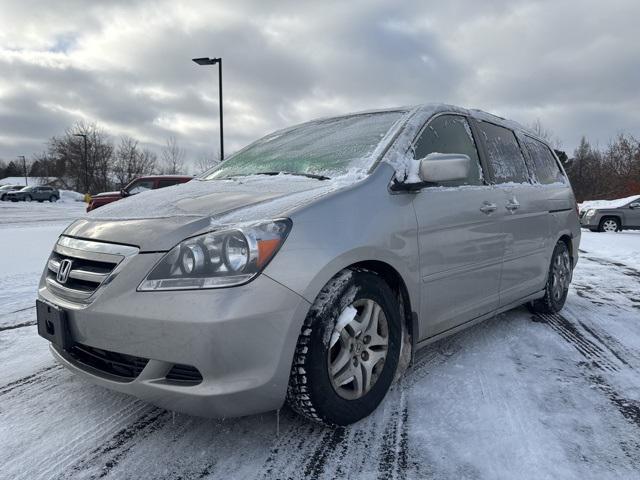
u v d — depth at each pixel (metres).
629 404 2.57
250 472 1.98
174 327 1.87
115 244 2.13
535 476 1.94
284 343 1.97
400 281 2.50
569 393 2.70
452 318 2.90
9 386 2.80
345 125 3.29
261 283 1.93
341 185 2.39
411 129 2.86
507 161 3.66
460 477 1.94
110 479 1.93
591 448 2.15
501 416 2.42
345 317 2.16
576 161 51.06
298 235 2.05
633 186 39.69
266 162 3.18
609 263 8.08
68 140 56.06
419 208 2.61
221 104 15.23
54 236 11.66
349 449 2.14
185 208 2.28
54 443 2.19
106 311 2.01
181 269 1.95
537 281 3.88
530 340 3.60
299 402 2.11
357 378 2.28
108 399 2.62
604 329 3.91
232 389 1.88
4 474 1.96
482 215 3.06
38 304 2.38
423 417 2.41
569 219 4.45
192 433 2.27
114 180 55.94
